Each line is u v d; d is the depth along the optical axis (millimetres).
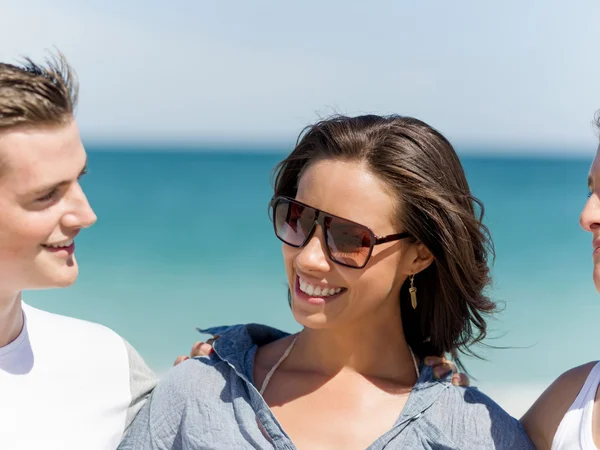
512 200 27047
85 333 2678
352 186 2441
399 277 2641
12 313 2377
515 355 10117
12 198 2107
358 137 2486
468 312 2771
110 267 16531
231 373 2604
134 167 36031
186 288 14688
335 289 2498
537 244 19281
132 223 22578
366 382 2605
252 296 14148
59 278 2271
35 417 2369
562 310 12680
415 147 2512
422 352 2818
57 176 2154
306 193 2496
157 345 11172
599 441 2242
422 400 2477
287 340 2799
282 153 49000
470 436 2406
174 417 2547
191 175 33406
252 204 26203
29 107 2090
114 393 2607
